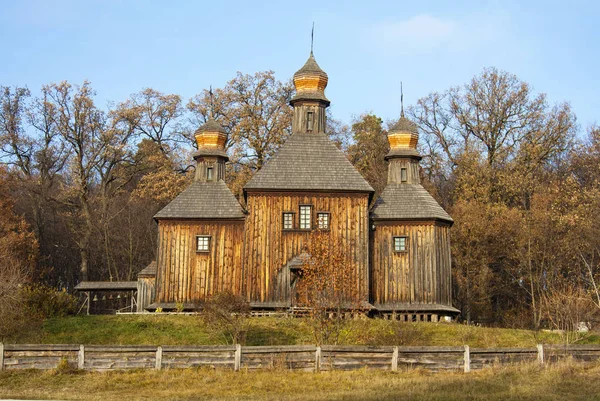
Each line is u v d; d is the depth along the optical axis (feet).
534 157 185.26
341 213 134.21
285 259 131.54
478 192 182.19
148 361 84.38
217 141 152.97
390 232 139.85
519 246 166.09
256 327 114.42
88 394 73.67
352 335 103.55
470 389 73.51
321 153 139.54
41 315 118.11
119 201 212.43
